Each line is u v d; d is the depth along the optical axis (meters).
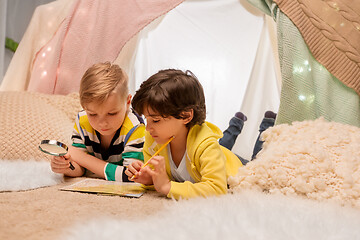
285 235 0.58
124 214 0.72
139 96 0.95
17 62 1.93
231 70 1.80
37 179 1.02
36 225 0.62
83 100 1.07
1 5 2.10
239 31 1.80
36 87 1.84
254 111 1.77
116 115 1.12
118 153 1.26
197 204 0.76
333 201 0.93
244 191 0.96
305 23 1.57
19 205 0.76
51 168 1.12
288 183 1.00
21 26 2.50
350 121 1.51
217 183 0.94
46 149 1.03
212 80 1.80
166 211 0.73
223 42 1.81
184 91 0.95
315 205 0.83
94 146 1.28
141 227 0.59
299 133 1.16
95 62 1.79
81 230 0.57
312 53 1.57
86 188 0.98
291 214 0.70
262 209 0.72
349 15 1.54
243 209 0.71
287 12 1.59
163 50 1.84
